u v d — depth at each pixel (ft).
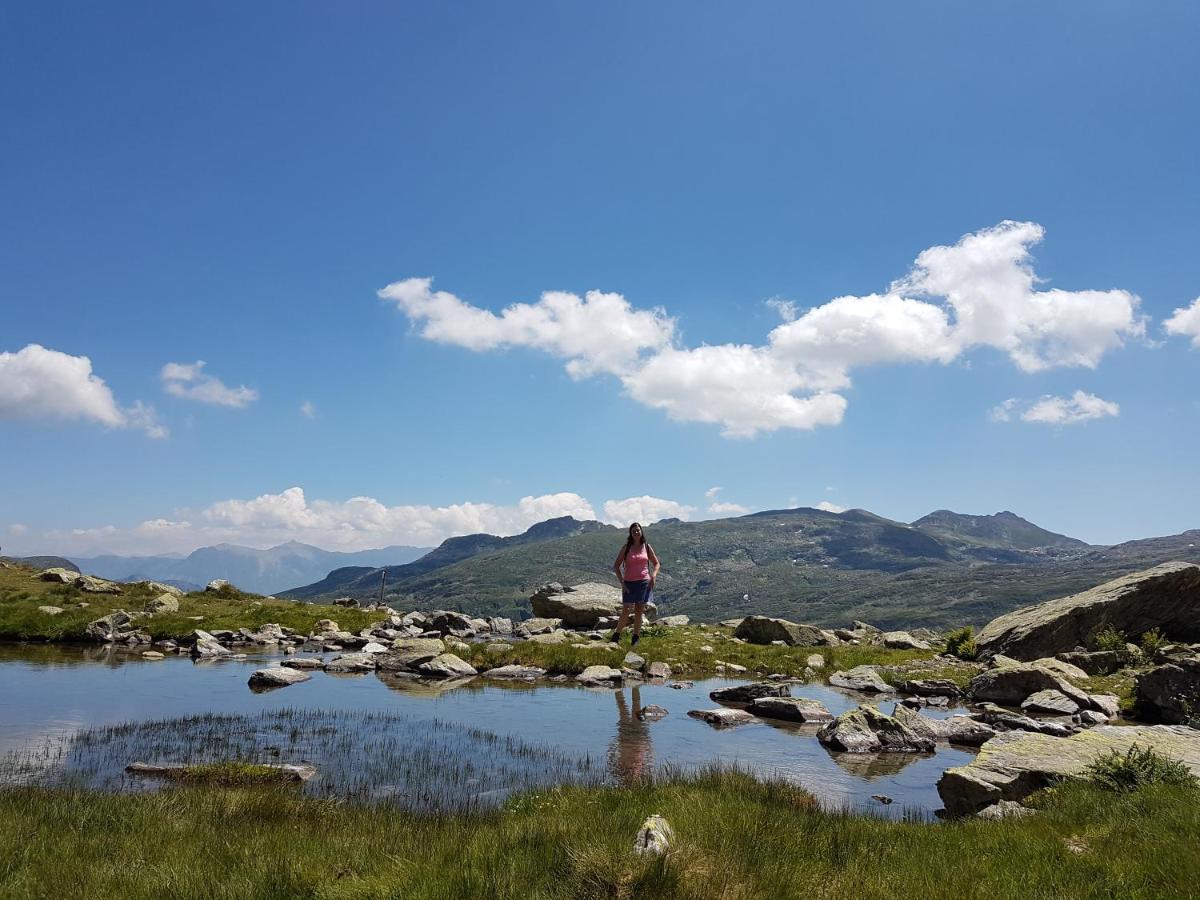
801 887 11.66
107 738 25.50
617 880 10.96
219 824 15.55
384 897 10.70
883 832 15.76
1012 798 19.10
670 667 47.01
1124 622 49.62
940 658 55.36
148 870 12.12
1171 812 15.40
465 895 10.61
